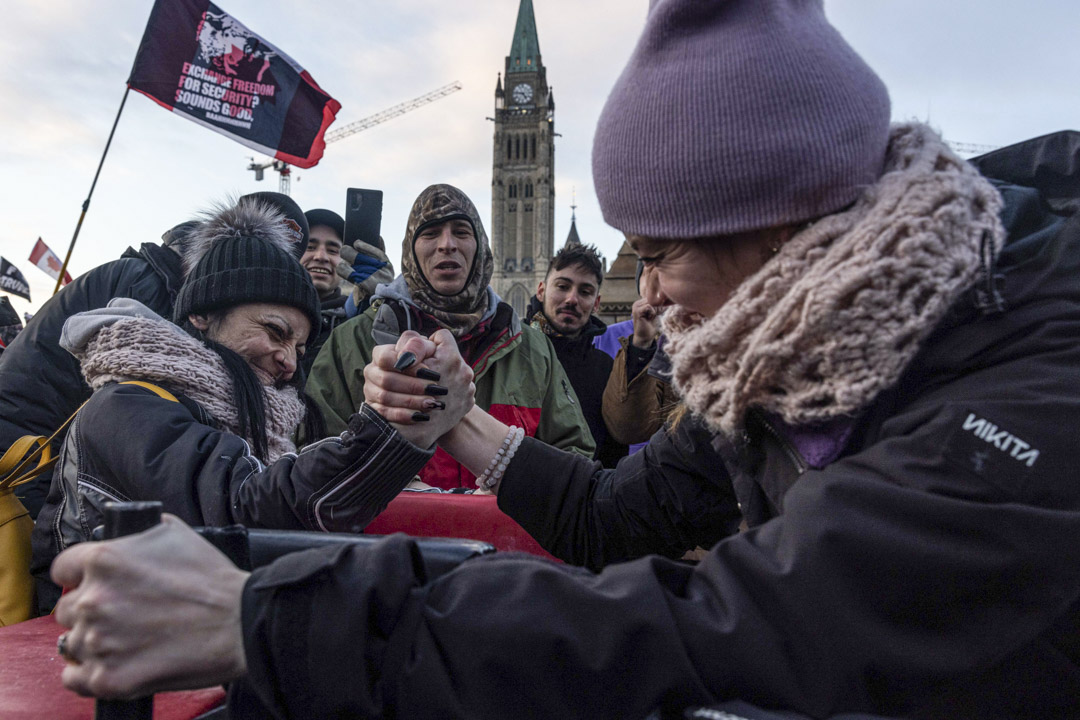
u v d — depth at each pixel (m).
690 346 0.85
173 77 3.40
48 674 0.94
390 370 1.17
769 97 0.74
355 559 0.64
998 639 0.59
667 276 0.90
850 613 0.59
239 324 1.59
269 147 3.59
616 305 8.82
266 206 1.88
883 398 0.74
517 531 1.48
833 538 0.60
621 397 3.04
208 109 3.48
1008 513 0.59
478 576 0.65
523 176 73.44
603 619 0.61
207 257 1.61
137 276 2.64
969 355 0.69
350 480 1.15
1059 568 0.58
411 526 1.50
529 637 0.60
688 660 0.59
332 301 3.88
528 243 72.38
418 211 2.63
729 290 0.88
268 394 1.58
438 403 1.18
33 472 1.64
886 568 0.59
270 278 1.59
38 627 1.19
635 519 1.19
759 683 0.59
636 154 0.81
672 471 1.17
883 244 0.68
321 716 0.59
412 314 2.59
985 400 0.65
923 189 0.70
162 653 0.57
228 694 0.67
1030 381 0.65
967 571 0.59
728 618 0.61
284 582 0.60
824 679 0.58
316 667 0.59
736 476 0.99
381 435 1.16
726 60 0.75
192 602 0.59
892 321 0.68
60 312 2.45
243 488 1.20
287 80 3.62
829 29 0.80
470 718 0.58
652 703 0.59
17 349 2.38
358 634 0.59
